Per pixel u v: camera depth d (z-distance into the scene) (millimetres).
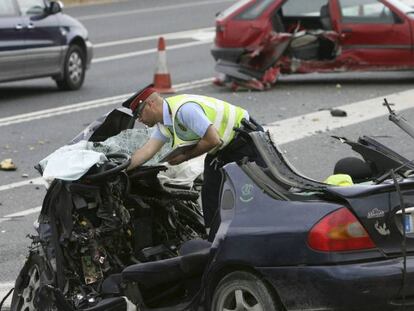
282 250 9477
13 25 29125
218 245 9961
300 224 9453
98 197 11188
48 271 11359
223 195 10234
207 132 11383
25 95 31203
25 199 19156
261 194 9922
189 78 32844
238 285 9812
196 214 12609
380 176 10820
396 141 21938
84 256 11297
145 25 49812
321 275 9242
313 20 30312
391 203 9523
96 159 11055
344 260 9281
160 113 11562
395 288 9266
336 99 27609
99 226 11297
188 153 11617
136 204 11750
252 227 9750
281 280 9484
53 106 28797
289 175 10266
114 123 12398
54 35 30703
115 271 11469
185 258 10523
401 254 9484
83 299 11109
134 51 40812
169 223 12148
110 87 32125
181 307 10750
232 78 29938
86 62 32344
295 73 29969
